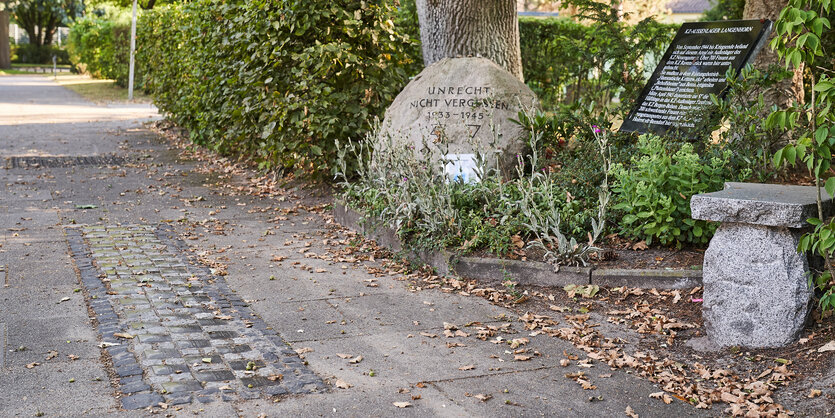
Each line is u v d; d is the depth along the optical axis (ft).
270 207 30.58
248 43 34.60
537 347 16.19
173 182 35.63
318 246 24.75
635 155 24.59
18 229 25.86
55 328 16.70
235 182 35.96
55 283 20.03
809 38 14.10
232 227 27.22
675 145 24.31
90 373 14.30
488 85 28.81
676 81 28.22
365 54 34.06
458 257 21.24
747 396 13.74
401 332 17.02
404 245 22.81
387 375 14.58
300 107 31.78
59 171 37.78
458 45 35.09
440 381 14.35
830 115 14.40
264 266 22.38
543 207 22.86
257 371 14.56
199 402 13.14
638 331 17.08
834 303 14.90
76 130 55.57
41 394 13.37
